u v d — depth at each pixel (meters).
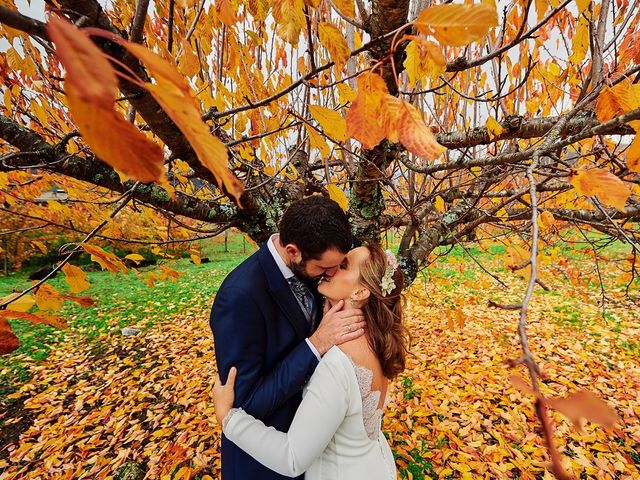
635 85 0.65
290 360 1.21
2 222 7.88
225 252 15.27
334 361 1.16
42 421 3.99
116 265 1.12
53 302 0.90
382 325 1.27
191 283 9.91
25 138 1.21
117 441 3.54
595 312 6.18
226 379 1.19
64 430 3.77
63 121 2.11
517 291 7.52
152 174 0.26
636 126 0.55
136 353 5.71
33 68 1.30
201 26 1.50
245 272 1.29
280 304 1.29
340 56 0.70
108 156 0.25
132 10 1.42
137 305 8.09
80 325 6.98
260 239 1.94
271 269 1.29
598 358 4.66
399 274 1.35
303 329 1.36
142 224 4.55
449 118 2.66
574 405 0.24
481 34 0.41
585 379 4.13
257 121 2.21
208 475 2.94
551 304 6.68
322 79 1.94
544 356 4.78
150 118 0.94
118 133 0.24
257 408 1.15
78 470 3.15
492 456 2.99
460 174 2.65
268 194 1.98
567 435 3.17
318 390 1.14
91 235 1.38
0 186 1.65
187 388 4.41
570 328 5.62
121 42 0.26
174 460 3.11
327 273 1.25
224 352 1.20
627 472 2.78
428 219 2.60
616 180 0.52
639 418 3.40
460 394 3.89
